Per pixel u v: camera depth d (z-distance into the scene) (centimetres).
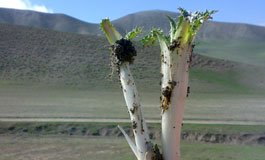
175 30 215
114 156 1235
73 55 5334
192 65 5644
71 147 1362
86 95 3438
